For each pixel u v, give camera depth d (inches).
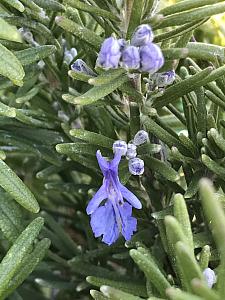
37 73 2.3
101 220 1.8
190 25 1.8
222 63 2.1
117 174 1.8
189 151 2.1
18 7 1.9
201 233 2.0
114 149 1.9
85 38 1.8
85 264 2.3
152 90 2.0
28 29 2.2
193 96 2.2
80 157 2.1
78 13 2.2
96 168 2.1
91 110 2.3
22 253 1.8
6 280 1.8
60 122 2.4
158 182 2.2
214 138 1.9
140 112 2.0
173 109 2.2
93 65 2.1
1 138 2.3
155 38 1.9
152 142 2.1
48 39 2.2
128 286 1.9
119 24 1.9
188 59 2.3
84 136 1.9
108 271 2.3
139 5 1.8
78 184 2.4
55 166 2.4
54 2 2.0
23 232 1.9
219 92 2.1
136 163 1.9
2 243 2.4
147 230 2.2
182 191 2.2
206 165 1.9
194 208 2.1
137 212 2.2
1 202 2.1
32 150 2.3
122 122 2.2
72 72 1.8
